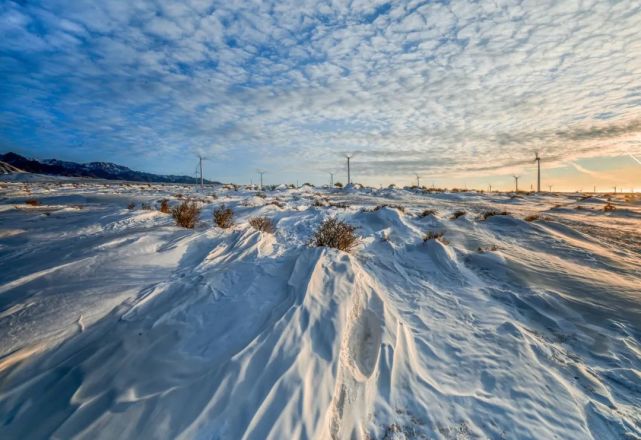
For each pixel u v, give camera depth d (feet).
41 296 14.84
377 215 46.44
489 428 10.18
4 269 18.79
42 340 11.88
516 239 35.63
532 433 10.02
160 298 15.69
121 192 99.60
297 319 13.09
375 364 12.26
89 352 11.29
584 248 31.07
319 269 17.20
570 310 17.99
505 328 16.24
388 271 24.80
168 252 21.85
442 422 10.33
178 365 10.94
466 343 14.89
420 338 15.15
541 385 12.16
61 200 73.61
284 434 8.59
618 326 16.25
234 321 13.80
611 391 11.96
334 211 51.96
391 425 10.07
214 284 17.08
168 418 8.82
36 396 9.30
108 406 9.04
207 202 68.08
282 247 26.21
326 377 10.64
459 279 23.32
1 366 10.37
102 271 18.16
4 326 12.35
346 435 9.47
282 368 10.59
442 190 143.33
